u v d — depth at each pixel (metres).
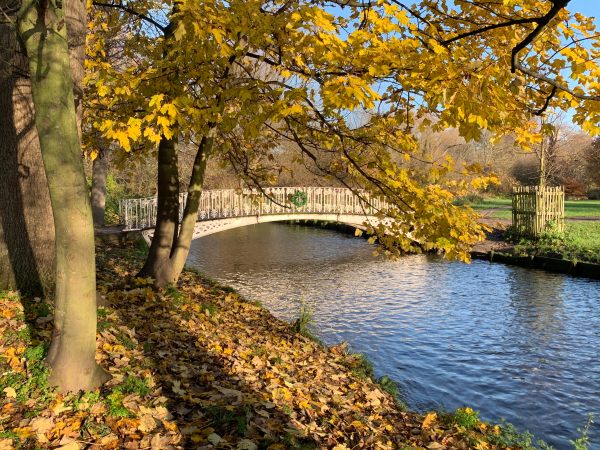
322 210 23.81
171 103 4.73
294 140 7.03
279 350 7.39
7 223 5.97
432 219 5.50
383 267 20.88
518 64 3.29
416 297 15.28
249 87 4.89
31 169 6.12
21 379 4.15
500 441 5.54
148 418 4.02
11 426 3.62
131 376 4.66
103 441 3.64
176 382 4.86
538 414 7.64
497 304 14.09
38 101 3.83
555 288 15.56
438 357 10.07
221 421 4.26
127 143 4.30
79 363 4.20
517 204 22.30
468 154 34.50
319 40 4.33
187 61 5.29
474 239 5.66
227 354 6.37
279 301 14.86
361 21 5.09
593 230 22.23
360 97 4.00
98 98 6.98
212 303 9.37
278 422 4.51
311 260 22.81
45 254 6.20
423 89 4.46
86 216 4.11
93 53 7.94
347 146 6.50
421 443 5.05
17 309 5.46
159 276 9.04
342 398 5.95
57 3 3.84
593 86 3.96
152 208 17.97
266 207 22.39
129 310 7.17
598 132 3.94
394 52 4.46
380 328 12.08
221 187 31.81
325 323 12.49
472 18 4.89
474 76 3.89
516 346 10.65
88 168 24.22
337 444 4.42
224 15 4.47
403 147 5.98
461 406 7.88
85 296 4.19
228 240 30.56
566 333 11.41
